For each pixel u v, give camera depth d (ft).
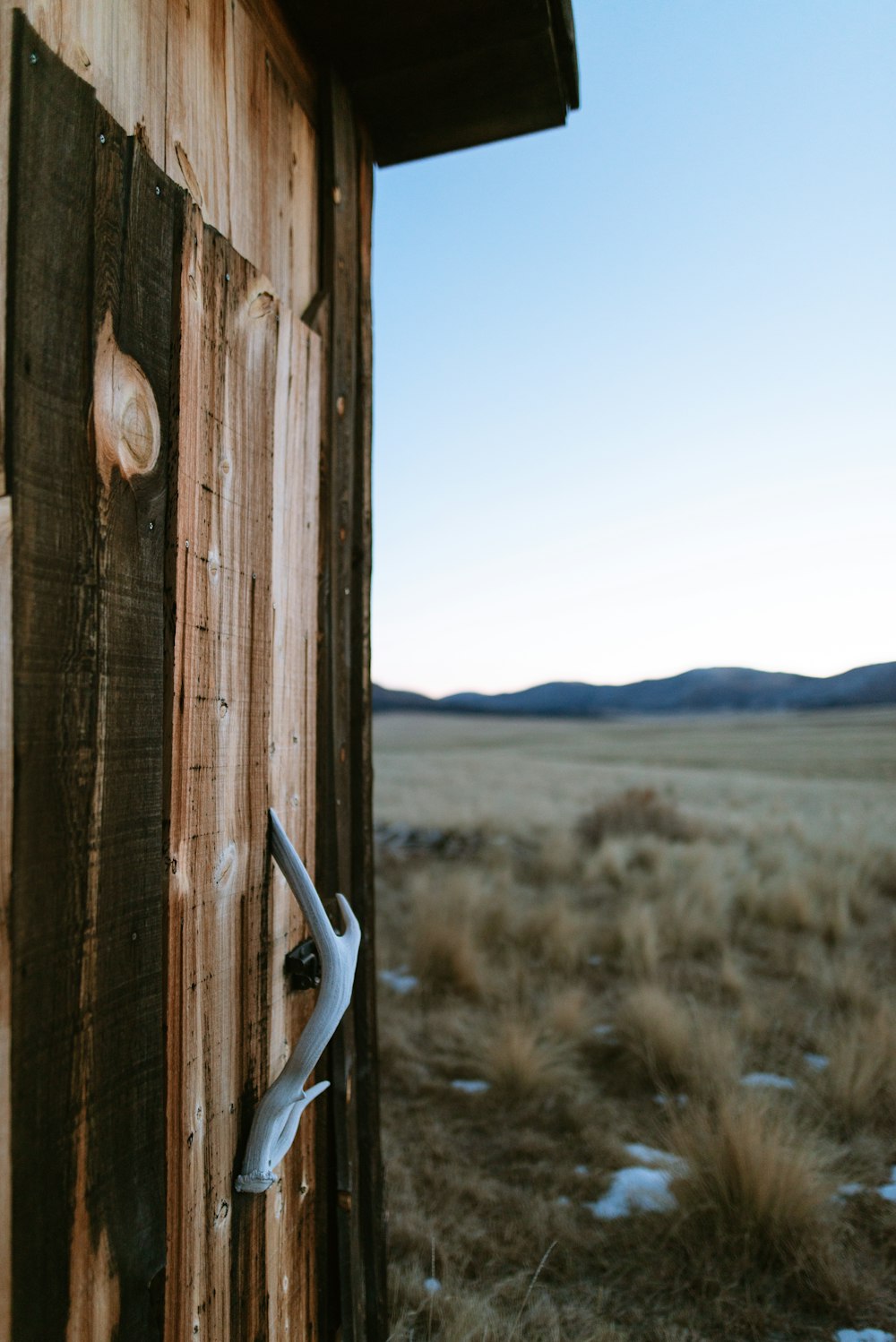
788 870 24.21
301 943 4.00
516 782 70.49
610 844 27.99
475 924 18.16
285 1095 3.24
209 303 3.17
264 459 3.70
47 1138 2.15
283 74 4.36
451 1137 9.85
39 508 2.18
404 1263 7.29
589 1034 12.59
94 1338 2.32
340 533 4.89
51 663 2.22
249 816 3.48
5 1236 1.99
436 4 4.44
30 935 2.10
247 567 3.51
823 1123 9.73
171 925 2.81
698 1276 7.13
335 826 4.64
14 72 2.12
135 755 2.62
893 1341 6.39
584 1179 8.71
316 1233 4.34
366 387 5.48
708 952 17.30
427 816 40.01
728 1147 8.07
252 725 3.53
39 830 2.15
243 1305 3.35
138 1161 2.58
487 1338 6.06
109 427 2.51
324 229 4.82
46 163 2.23
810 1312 6.75
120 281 2.58
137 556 2.65
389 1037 12.83
